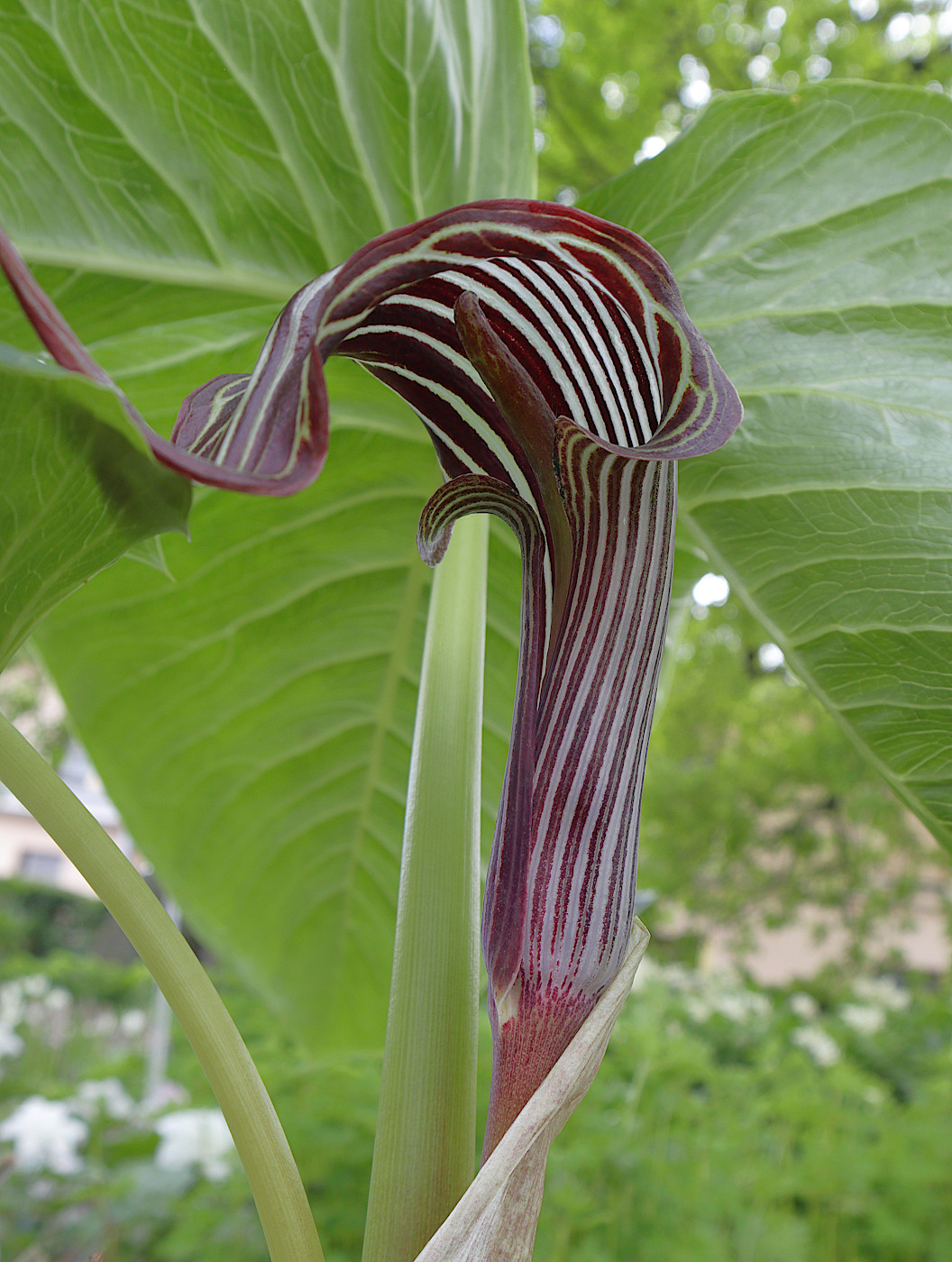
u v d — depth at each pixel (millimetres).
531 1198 135
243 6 243
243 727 401
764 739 2346
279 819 414
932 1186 939
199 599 374
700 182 265
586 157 2250
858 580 241
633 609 166
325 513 361
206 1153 903
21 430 128
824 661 247
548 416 162
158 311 282
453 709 190
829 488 242
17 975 2135
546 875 155
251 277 272
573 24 2145
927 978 2826
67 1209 1101
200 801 409
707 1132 978
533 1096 141
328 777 412
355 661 396
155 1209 953
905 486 238
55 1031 1956
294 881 421
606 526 167
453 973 168
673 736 2428
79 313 277
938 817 248
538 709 166
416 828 179
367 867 422
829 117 260
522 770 160
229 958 420
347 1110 858
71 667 389
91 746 397
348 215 270
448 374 176
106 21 240
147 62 246
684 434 147
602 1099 989
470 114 271
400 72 255
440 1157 157
